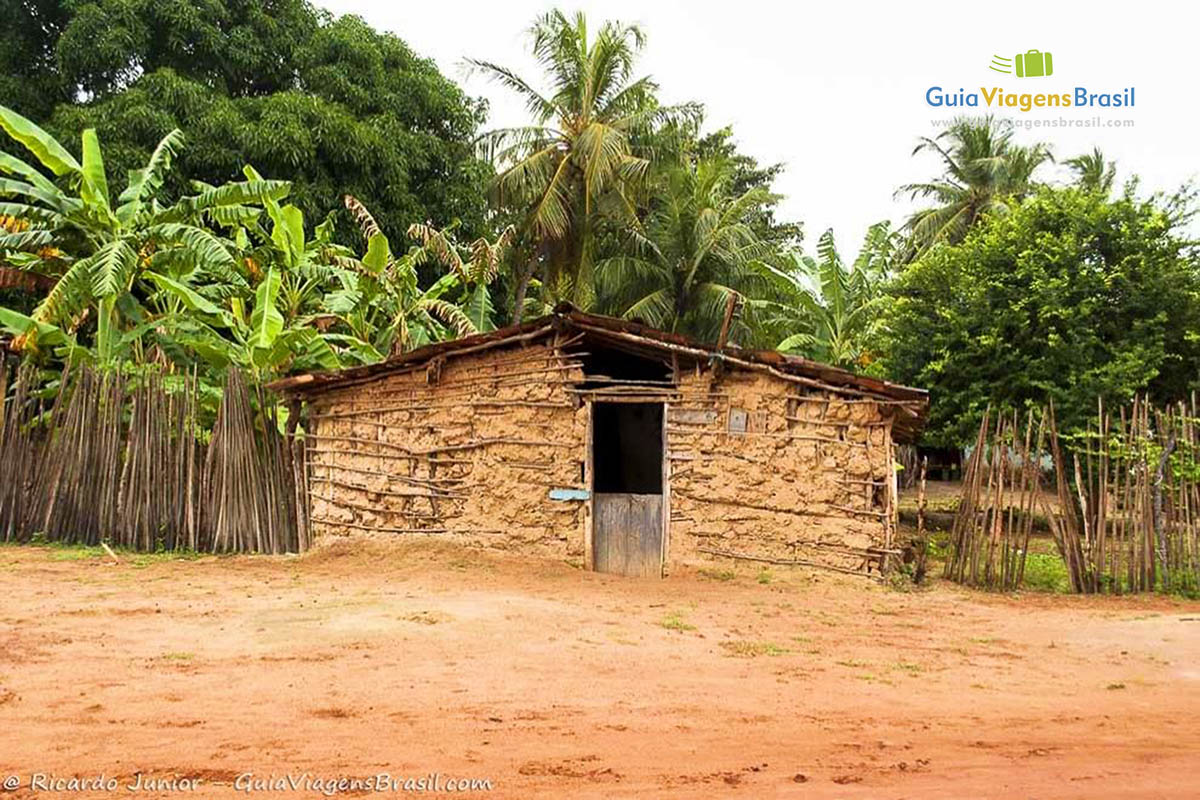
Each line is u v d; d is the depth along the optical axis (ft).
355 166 85.76
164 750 17.71
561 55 97.40
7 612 32.01
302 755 17.49
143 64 85.15
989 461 46.83
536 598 37.60
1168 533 43.62
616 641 29.99
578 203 97.30
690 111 98.89
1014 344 67.10
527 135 97.55
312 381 49.96
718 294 98.63
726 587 41.75
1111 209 66.23
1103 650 30.86
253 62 88.63
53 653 26.09
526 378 46.93
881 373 75.05
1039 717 22.08
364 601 35.63
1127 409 63.52
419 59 100.53
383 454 49.21
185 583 40.09
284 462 51.78
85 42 80.64
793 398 43.91
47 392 56.13
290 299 63.41
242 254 62.28
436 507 47.88
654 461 61.62
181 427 51.37
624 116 97.86
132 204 58.59
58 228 56.44
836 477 43.16
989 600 41.16
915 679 26.25
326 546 48.75
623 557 45.62
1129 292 64.34
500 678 24.54
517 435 46.80
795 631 33.17
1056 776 16.69
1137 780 16.47
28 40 86.79
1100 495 44.16
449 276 70.44
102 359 55.52
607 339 46.34
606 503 46.09
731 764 17.35
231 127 78.48
